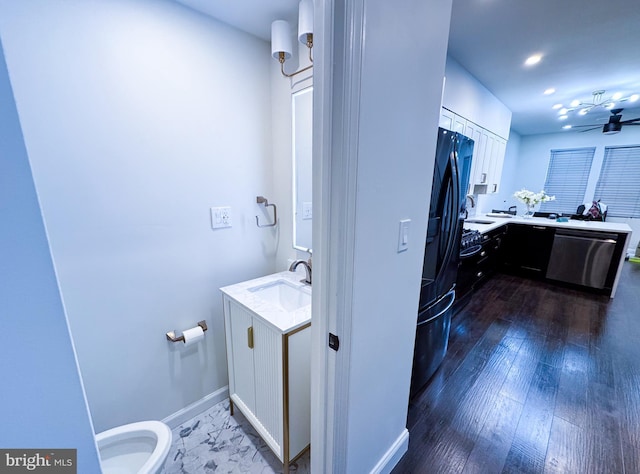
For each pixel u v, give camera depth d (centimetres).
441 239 155
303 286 156
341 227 75
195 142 142
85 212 114
